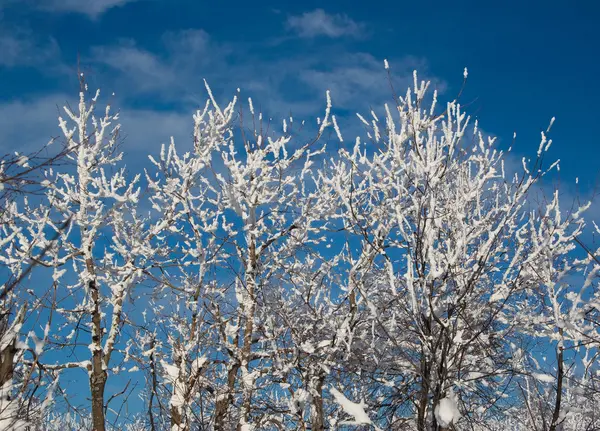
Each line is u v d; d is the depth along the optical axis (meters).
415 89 8.76
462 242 8.12
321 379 10.25
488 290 9.85
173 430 9.69
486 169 9.84
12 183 5.92
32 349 7.56
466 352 9.15
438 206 9.10
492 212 9.58
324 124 11.46
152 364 9.98
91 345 9.73
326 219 11.60
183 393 9.91
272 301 11.02
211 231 11.00
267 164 11.54
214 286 11.05
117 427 9.80
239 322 10.91
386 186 9.48
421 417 7.72
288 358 10.55
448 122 8.47
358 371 9.92
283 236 11.70
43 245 9.03
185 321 11.11
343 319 10.66
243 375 9.96
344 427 10.02
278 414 10.52
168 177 11.62
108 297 11.04
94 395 9.44
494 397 9.64
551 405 9.49
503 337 9.59
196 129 11.59
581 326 9.18
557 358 8.26
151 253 10.80
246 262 10.95
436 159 8.50
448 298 8.01
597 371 9.27
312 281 10.81
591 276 8.06
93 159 10.46
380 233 9.63
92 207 10.39
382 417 9.70
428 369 7.72
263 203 11.24
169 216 11.23
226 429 9.88
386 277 10.16
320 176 11.33
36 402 8.19
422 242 7.92
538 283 9.41
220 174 11.42
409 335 9.59
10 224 8.84
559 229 9.35
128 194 10.64
